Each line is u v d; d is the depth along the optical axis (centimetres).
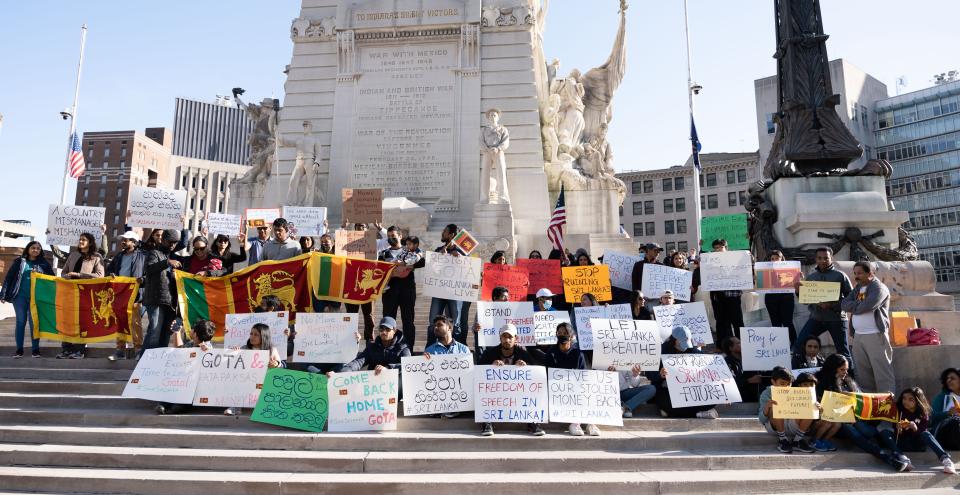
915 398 908
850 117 8181
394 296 1283
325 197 2381
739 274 1271
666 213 8900
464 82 2416
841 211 1435
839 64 8262
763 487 799
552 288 1373
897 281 1335
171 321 1288
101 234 1496
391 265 1270
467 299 1223
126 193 10481
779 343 1120
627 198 9150
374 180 2370
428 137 2384
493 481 770
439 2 2466
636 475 820
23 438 900
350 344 1075
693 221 8694
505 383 962
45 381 1127
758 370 1111
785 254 1431
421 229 2194
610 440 909
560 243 1644
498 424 985
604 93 2794
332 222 2311
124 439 891
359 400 949
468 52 2434
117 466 824
